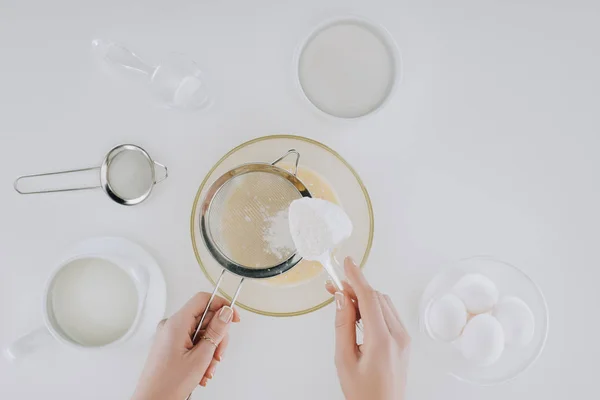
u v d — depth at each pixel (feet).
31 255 2.88
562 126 2.98
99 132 2.90
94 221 2.87
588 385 2.92
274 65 2.90
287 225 2.52
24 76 2.90
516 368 2.65
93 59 2.88
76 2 2.88
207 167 2.89
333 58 2.80
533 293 2.63
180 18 2.88
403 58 2.93
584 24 2.95
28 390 2.86
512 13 2.93
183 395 2.41
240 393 2.85
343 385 2.37
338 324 2.43
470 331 2.56
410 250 2.90
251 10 2.89
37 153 2.91
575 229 2.98
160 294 2.63
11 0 2.87
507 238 2.93
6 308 2.86
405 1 2.91
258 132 2.89
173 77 2.76
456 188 2.93
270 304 2.76
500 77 2.94
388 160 2.91
